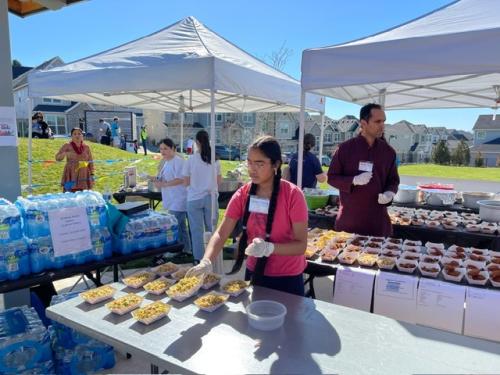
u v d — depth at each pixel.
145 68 3.43
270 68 4.79
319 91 4.24
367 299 2.15
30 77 4.25
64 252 2.16
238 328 1.43
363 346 1.30
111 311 1.57
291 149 28.55
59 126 30.50
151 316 1.47
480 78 3.92
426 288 2.00
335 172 3.00
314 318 1.50
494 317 1.85
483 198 4.13
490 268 2.19
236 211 1.90
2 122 2.73
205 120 29.56
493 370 1.17
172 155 4.70
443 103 5.55
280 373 1.14
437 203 4.29
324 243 2.68
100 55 4.14
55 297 2.40
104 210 2.39
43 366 2.12
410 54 2.46
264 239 1.77
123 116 29.19
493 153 34.28
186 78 3.28
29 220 2.06
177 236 2.74
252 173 1.73
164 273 2.00
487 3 2.73
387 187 2.96
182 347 1.29
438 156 31.25
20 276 2.01
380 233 2.97
